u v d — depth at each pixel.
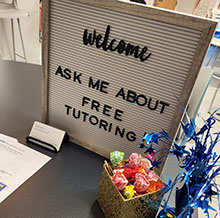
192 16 0.58
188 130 0.57
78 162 0.86
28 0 3.03
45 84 0.92
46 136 0.91
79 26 0.75
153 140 0.55
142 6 0.63
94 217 0.66
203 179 0.52
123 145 0.88
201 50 0.61
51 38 0.83
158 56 0.68
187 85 0.66
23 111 1.14
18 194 0.69
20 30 3.10
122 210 0.59
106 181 0.65
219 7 3.40
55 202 0.69
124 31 0.69
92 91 0.84
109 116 0.85
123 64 0.74
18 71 1.59
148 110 0.77
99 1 0.68
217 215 0.42
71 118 0.94
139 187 0.61
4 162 0.79
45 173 0.78
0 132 0.95
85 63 0.80
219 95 3.74
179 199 0.60
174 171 0.90
